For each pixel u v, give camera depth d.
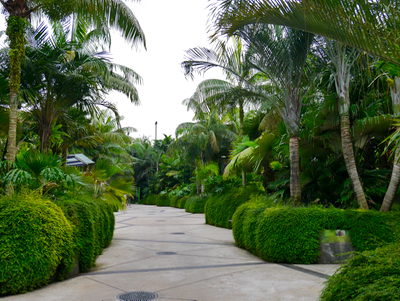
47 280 4.42
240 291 4.25
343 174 8.39
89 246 5.53
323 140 8.27
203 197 22.56
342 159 8.47
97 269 5.64
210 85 11.83
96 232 6.28
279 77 7.57
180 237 10.16
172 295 4.05
